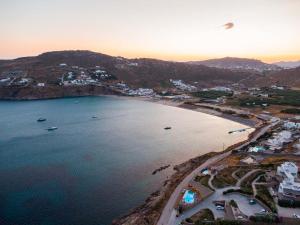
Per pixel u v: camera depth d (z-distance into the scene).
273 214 94.31
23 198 116.38
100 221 100.88
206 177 129.00
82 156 169.25
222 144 196.88
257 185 117.69
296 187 108.25
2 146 189.25
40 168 149.25
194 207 103.31
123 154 173.62
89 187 127.12
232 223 90.38
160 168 149.25
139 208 108.06
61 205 111.38
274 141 180.88
